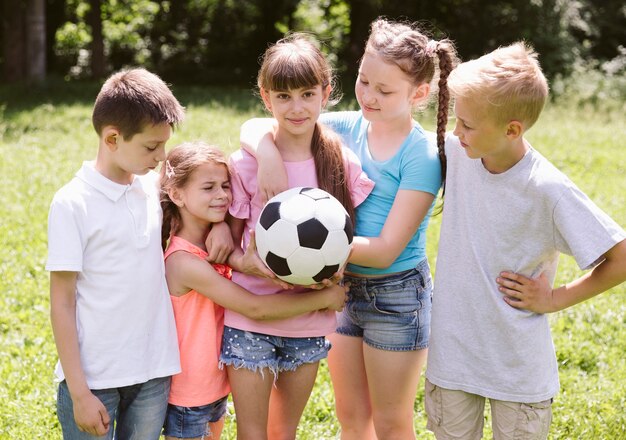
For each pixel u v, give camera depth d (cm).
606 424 403
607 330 541
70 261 267
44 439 374
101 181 278
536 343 294
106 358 277
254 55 2553
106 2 2627
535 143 1262
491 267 294
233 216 308
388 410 336
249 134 312
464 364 301
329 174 310
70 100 1792
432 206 331
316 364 316
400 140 319
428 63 310
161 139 280
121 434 296
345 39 2572
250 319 302
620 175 1062
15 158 1070
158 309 290
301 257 281
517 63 277
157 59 2631
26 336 502
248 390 305
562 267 661
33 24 1988
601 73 2197
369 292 326
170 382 301
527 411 295
